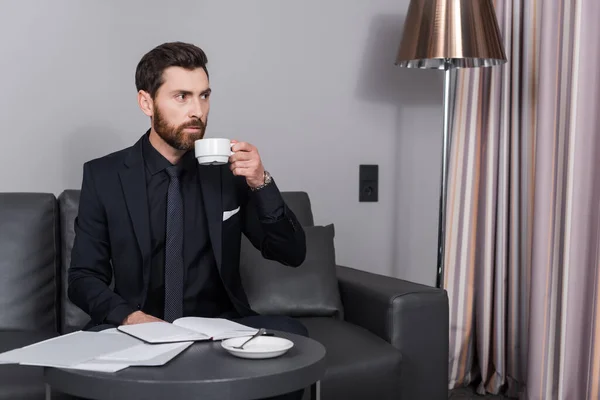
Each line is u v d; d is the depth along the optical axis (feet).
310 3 9.07
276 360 4.29
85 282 5.65
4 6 7.64
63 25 7.88
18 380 5.14
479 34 7.48
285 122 9.02
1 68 7.66
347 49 9.30
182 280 5.89
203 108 5.74
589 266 7.28
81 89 7.99
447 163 8.27
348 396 5.85
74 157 8.00
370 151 9.50
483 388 8.52
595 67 7.15
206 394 3.84
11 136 7.74
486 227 8.43
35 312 6.67
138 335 4.62
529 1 7.97
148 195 5.99
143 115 8.29
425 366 6.49
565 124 7.37
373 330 6.68
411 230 9.79
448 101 8.18
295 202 8.13
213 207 5.96
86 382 3.92
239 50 8.73
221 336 4.71
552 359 7.60
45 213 6.90
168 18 8.36
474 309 8.71
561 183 7.44
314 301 7.25
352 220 9.46
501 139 8.30
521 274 8.22
